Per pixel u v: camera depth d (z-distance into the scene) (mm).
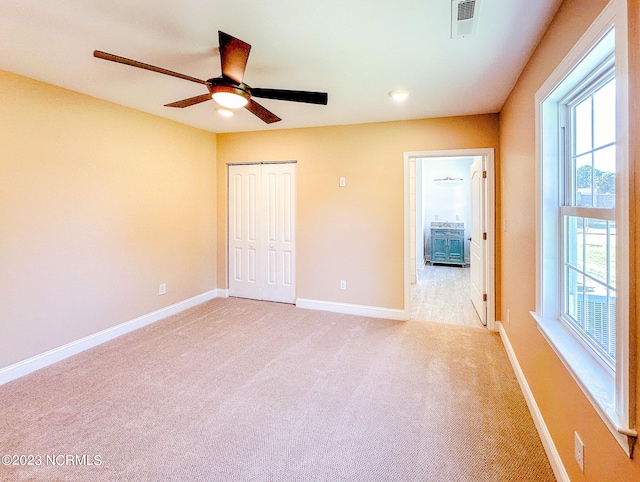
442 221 8117
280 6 1701
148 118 3705
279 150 4418
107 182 3287
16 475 1643
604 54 1317
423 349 3143
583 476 1347
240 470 1690
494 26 1867
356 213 4098
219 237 4887
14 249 2590
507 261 3064
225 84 1985
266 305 4516
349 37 2008
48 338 2826
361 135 4020
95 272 3203
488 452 1812
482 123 3570
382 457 1780
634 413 986
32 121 2678
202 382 2541
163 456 1781
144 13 1783
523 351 2404
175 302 4191
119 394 2373
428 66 2391
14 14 1797
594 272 1526
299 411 2186
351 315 4121
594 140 1559
